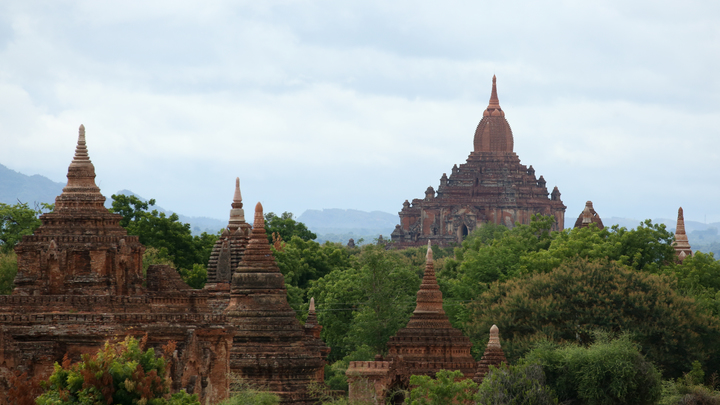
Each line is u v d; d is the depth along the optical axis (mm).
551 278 127250
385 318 131250
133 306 75062
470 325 127938
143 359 62531
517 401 93625
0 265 120500
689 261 163625
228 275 108875
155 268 88812
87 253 77812
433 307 107500
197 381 72500
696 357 122875
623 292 123875
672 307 124812
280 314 98750
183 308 84938
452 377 84562
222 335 76750
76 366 60844
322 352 107562
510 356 117188
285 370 96750
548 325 120500
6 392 66562
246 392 80250
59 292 77188
